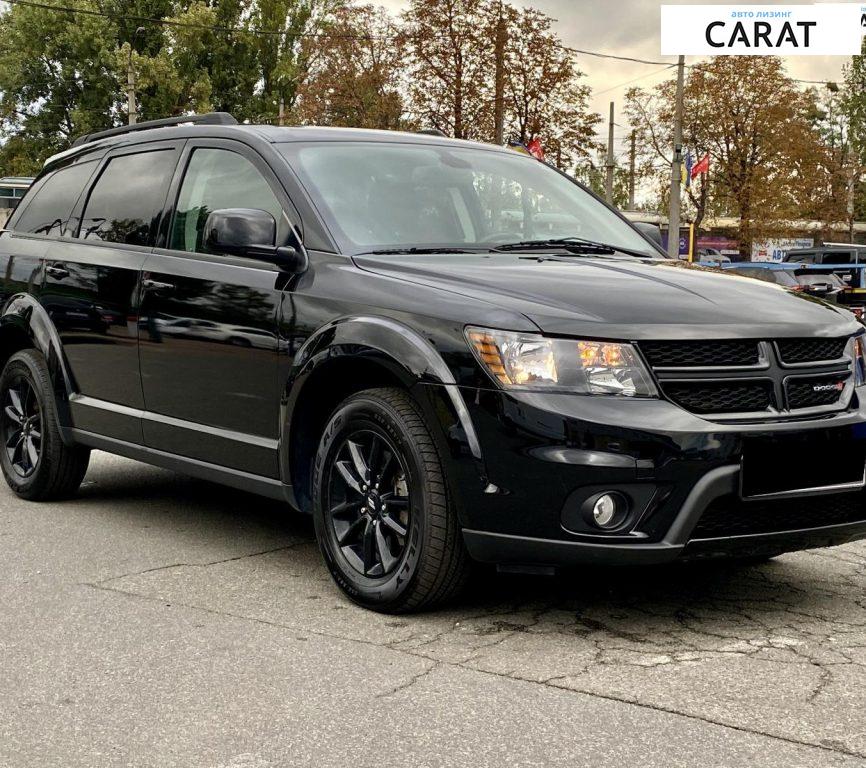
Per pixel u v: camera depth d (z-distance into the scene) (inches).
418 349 144.1
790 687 124.5
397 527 150.2
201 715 116.6
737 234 1572.3
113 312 203.0
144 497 235.1
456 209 184.2
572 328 137.6
